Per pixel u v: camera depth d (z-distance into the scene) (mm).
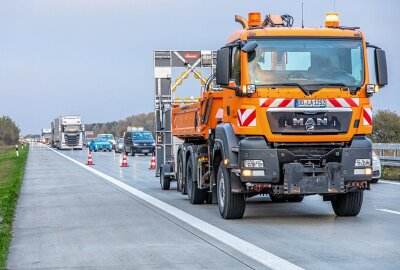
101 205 21000
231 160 16344
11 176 38406
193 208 19828
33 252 12586
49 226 16250
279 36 16031
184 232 14719
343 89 15906
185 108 22422
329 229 14852
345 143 16078
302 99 15742
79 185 30047
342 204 17000
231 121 16797
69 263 11383
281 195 16188
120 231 15070
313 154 15945
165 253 12109
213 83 22031
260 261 11117
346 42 16203
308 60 16016
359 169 15914
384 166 36281
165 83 28375
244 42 16062
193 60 28562
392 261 11000
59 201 22641
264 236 13930
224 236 14008
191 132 21391
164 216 17812
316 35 16141
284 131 15695
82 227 15898
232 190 16328
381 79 16203
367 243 12836
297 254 11727
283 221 16438
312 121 15766
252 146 15703
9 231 15086
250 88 15633
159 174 27719
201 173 20328
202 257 11633
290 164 15625
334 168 15758
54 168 46781
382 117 48781
